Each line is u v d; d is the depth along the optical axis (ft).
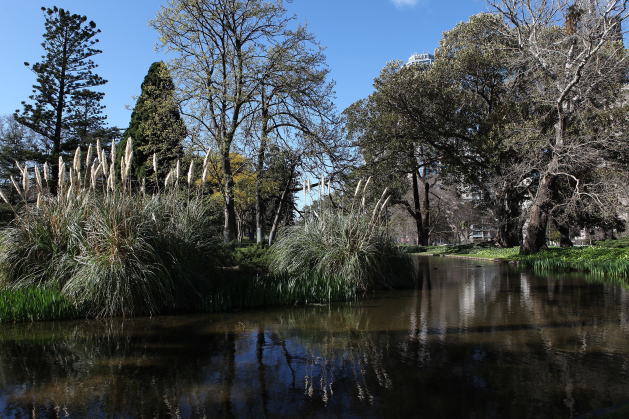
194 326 19.17
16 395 11.27
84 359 14.33
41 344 16.15
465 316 21.18
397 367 13.42
